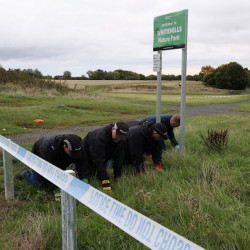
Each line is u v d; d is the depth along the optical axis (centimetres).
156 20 726
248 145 732
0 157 731
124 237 341
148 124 562
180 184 478
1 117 1367
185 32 655
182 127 684
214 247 311
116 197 454
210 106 2761
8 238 362
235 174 516
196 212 339
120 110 2036
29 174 532
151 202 404
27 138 1025
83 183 272
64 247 304
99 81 9431
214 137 723
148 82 9388
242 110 2305
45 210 430
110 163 637
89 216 400
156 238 198
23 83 2556
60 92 2617
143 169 572
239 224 346
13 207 442
